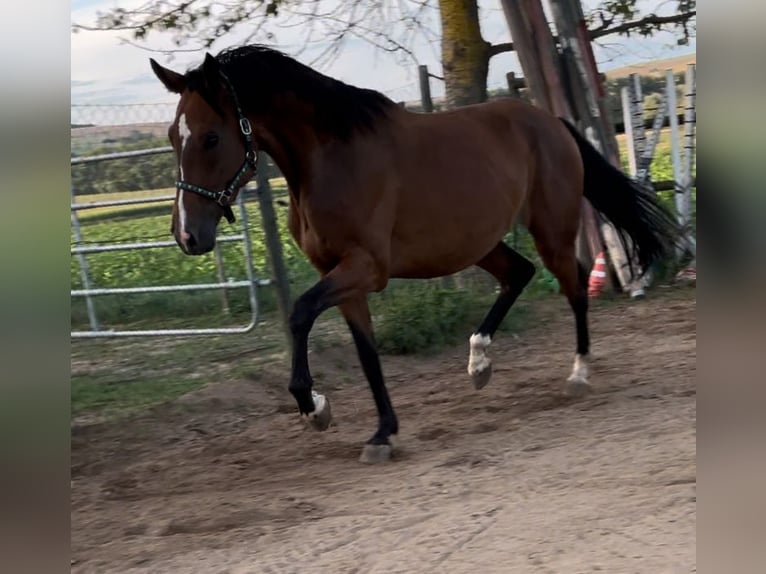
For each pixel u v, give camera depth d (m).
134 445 6.46
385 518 4.38
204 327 10.40
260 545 4.21
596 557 3.54
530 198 6.69
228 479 5.48
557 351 8.42
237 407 7.22
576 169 6.87
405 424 6.37
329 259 5.49
